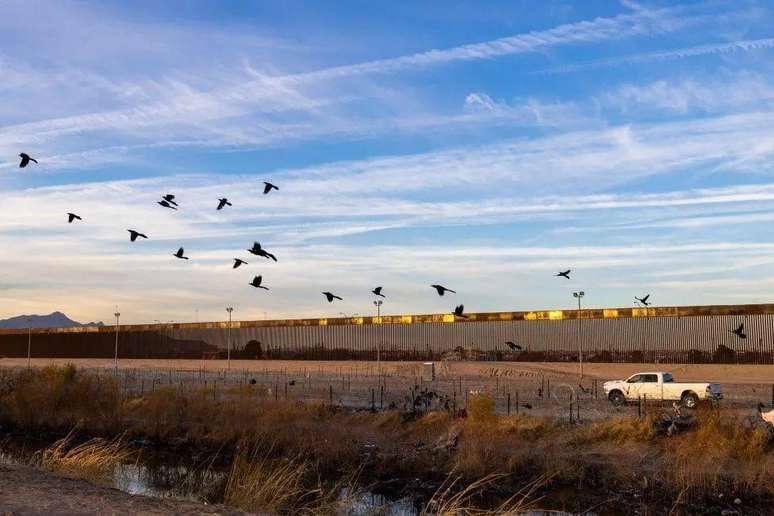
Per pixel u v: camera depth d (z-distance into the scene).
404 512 22.23
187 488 24.27
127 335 114.06
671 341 73.94
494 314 84.38
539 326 81.50
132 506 14.05
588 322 78.69
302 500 18.45
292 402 39.44
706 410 30.95
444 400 42.75
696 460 26.64
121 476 26.81
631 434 29.92
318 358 95.56
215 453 32.53
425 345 88.38
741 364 69.31
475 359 83.25
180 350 108.12
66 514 12.91
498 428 31.48
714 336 71.75
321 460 30.17
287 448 31.67
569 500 24.39
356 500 20.38
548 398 48.06
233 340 103.31
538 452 28.75
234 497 16.53
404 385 61.38
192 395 42.34
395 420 35.66
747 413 35.19
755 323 70.06
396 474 28.16
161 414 39.28
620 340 76.81
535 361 80.81
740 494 24.31
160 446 34.62
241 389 43.22
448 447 30.20
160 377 74.06
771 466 25.08
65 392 42.56
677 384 43.00
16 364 108.12
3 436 37.56
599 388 55.56
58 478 17.36
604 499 24.36
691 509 23.33
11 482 16.08
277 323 99.88
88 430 38.62
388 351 90.50
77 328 120.94
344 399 48.16
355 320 93.69
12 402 42.50
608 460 27.91
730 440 27.50
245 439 28.48
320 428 34.22
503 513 16.33
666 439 28.91
